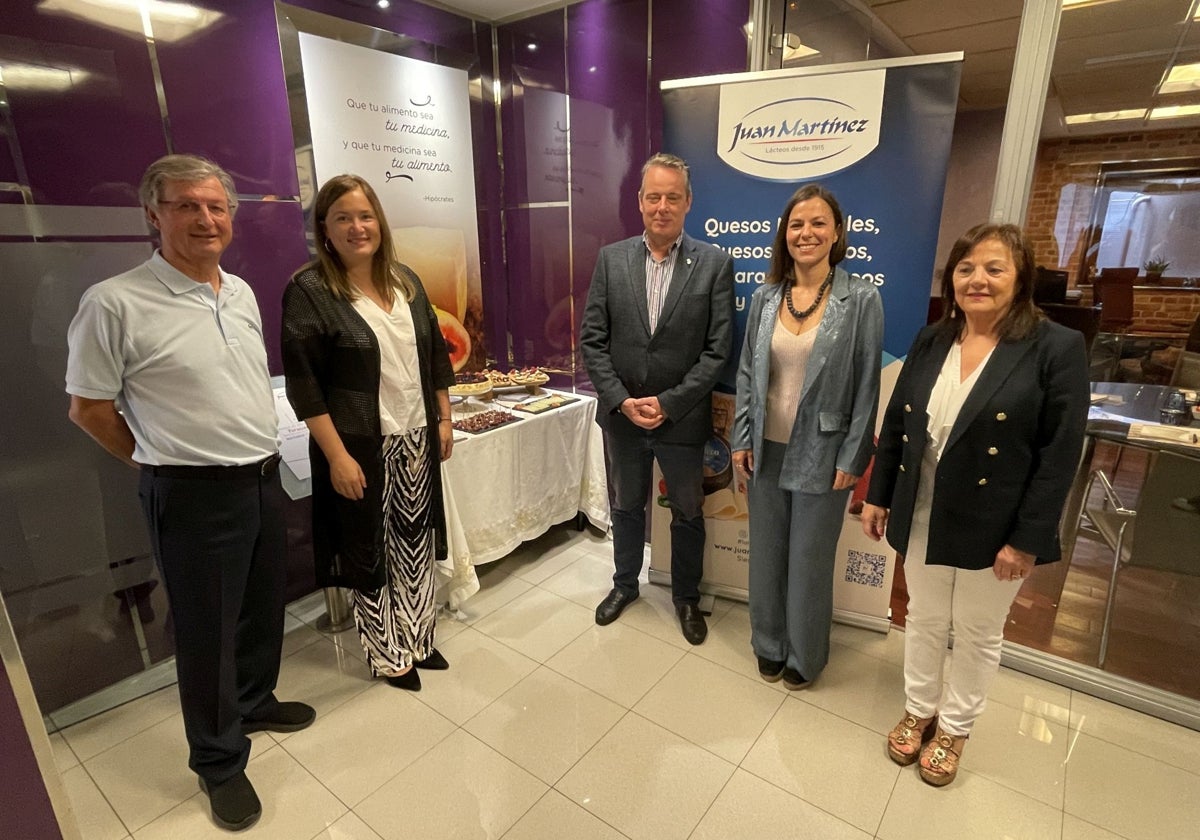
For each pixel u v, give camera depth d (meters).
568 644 2.39
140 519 2.07
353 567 1.98
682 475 2.25
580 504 3.18
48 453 1.86
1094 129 4.66
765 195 2.22
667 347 2.14
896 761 1.80
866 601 2.43
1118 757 1.83
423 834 1.58
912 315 2.11
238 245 2.26
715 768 1.79
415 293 2.02
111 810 1.67
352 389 1.85
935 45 3.98
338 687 2.15
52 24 1.75
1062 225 5.03
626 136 2.78
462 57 2.94
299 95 2.35
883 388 2.19
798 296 1.91
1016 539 1.43
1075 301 4.56
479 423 2.66
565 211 3.07
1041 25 1.85
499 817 1.63
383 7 2.60
